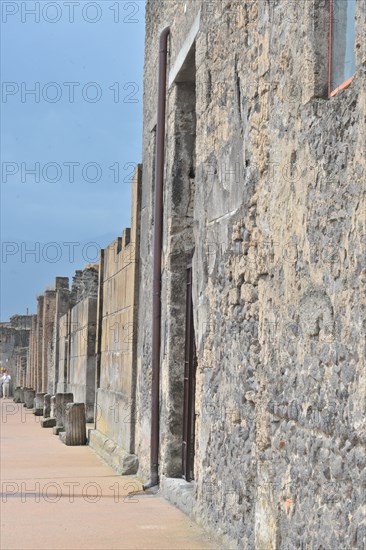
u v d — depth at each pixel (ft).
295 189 24.93
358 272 20.58
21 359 256.73
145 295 54.90
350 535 20.51
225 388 33.06
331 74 23.73
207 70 37.37
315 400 22.93
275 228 26.71
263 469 27.02
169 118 48.57
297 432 24.21
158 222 49.26
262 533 26.81
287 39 26.04
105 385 72.84
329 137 22.59
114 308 69.15
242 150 31.50
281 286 25.90
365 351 20.04
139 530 34.76
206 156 37.22
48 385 164.04
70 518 37.70
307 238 23.88
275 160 26.94
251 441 29.68
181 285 46.50
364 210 20.35
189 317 44.93
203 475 35.70
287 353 25.17
